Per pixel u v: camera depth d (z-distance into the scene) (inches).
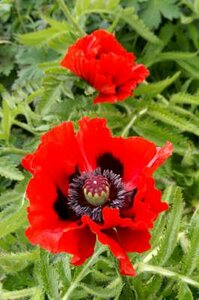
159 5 49.2
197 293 35.5
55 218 29.2
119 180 30.8
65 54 43.9
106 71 41.4
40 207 28.6
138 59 50.3
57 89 42.8
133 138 30.2
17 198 39.4
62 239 28.3
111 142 30.7
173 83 51.1
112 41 42.3
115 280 33.8
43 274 32.0
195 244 32.5
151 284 33.7
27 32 52.5
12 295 34.4
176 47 52.1
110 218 28.2
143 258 34.5
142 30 48.3
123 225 28.5
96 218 30.3
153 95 46.1
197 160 44.8
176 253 36.4
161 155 29.6
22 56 49.7
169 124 46.4
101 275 34.6
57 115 43.3
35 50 49.8
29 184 28.6
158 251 33.3
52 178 29.9
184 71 50.6
